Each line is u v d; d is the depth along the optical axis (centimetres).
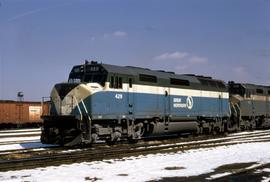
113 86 2456
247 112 4309
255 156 1892
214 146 2408
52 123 2342
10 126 5353
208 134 3562
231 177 1338
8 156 1884
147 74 2777
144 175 1364
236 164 1631
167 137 3234
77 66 2548
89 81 2466
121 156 1886
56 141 2286
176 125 3047
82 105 2312
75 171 1427
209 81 3581
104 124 2423
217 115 3622
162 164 1623
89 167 1525
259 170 1491
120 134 2517
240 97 4234
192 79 3331
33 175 1340
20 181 1232
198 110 3338
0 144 2625
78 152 2005
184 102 3152
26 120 5425
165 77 2969
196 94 3322
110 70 2445
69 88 2370
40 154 1959
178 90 3088
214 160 1756
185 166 1573
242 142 2700
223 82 3841
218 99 3659
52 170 1443
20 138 3259
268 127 5034
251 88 4472
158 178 1312
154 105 2811
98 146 2366
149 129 2828
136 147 2320
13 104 5288
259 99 4669
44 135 2339
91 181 1250
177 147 2334
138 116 2650
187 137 3262
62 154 1920
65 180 1256
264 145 2447
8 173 1379
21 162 1631
